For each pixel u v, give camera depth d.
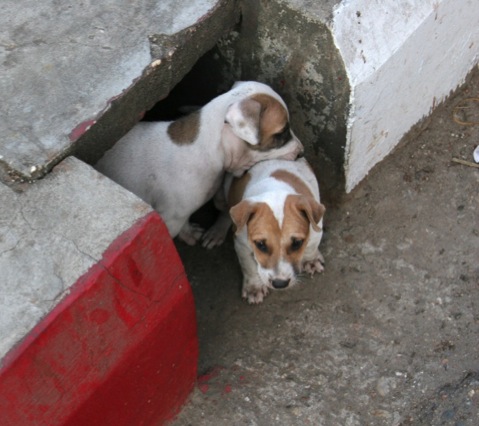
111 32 3.99
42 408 3.14
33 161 3.45
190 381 4.21
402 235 4.81
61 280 3.05
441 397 4.20
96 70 3.84
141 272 3.25
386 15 4.23
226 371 4.38
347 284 4.66
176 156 4.26
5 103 3.72
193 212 4.77
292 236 3.85
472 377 4.24
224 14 4.19
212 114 4.23
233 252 4.88
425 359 4.35
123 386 3.57
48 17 4.05
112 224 3.18
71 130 3.61
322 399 4.25
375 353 4.39
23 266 3.10
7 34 3.99
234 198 4.44
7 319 2.96
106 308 3.17
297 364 4.39
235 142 4.27
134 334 3.41
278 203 3.83
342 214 4.93
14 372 2.90
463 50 5.05
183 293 3.57
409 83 4.66
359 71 4.13
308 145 4.72
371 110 4.44
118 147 4.25
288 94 4.52
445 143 5.16
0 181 3.38
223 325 4.57
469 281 4.61
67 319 3.02
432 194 4.96
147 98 3.99
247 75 4.65
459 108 5.32
